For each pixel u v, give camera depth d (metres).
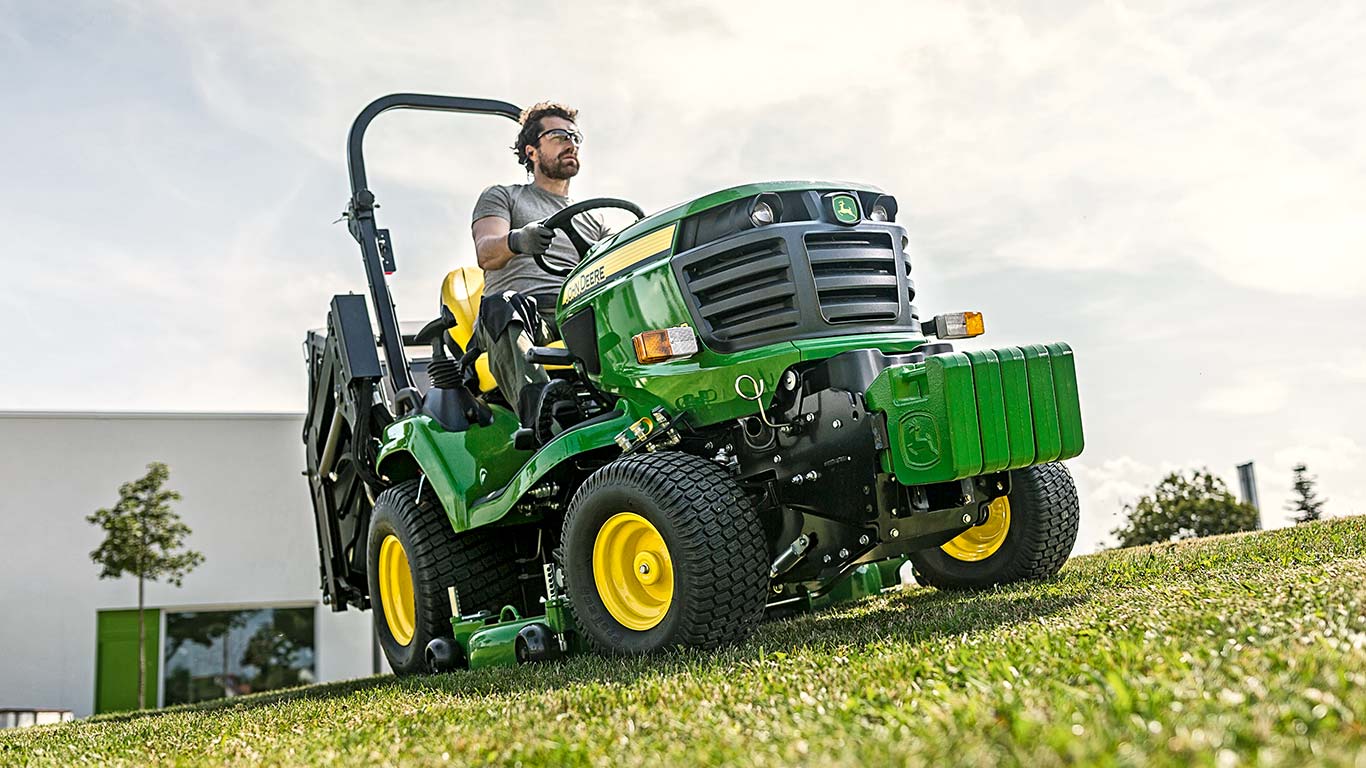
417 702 3.20
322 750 2.39
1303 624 2.07
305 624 20.98
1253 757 1.30
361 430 5.02
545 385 3.94
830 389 3.28
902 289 3.53
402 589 4.83
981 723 1.60
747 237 3.38
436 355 4.93
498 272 4.62
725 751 1.71
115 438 20.72
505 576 4.47
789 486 3.39
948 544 4.23
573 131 4.79
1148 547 5.17
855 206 3.53
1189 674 1.74
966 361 3.05
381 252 5.26
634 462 3.37
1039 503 3.92
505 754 2.01
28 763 3.04
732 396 3.38
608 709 2.38
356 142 5.25
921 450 3.07
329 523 5.88
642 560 3.40
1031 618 2.93
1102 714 1.55
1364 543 3.62
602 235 4.84
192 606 20.58
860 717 1.86
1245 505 16.02
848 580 4.38
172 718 4.32
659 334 3.41
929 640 2.73
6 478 20.33
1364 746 1.30
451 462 4.25
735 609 3.20
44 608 20.16
